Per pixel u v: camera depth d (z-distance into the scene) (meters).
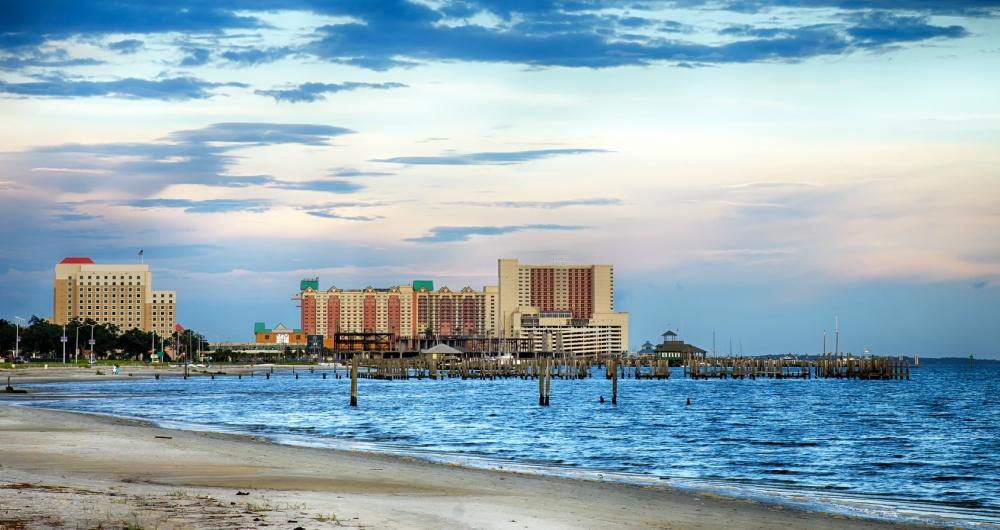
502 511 35.03
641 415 122.62
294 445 68.31
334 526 29.11
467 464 59.12
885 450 78.44
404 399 161.75
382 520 30.80
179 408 125.44
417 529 29.53
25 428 72.25
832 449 78.88
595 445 80.06
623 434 92.12
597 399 166.50
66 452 54.28
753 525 35.78
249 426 93.75
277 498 35.81
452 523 31.16
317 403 144.62
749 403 157.75
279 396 166.75
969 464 68.19
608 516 35.41
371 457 59.72
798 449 78.50
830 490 53.22
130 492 35.03
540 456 70.12
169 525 28.16
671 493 45.41
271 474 46.06
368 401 153.38
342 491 40.19
